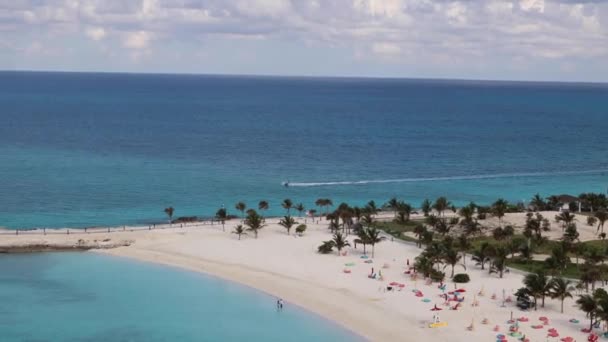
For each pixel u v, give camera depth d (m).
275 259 134.12
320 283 119.75
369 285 118.12
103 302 110.44
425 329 97.81
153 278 123.12
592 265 121.81
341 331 98.62
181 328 99.75
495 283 118.81
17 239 142.00
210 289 117.56
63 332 97.69
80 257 135.50
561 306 106.25
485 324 98.94
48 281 120.44
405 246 144.50
